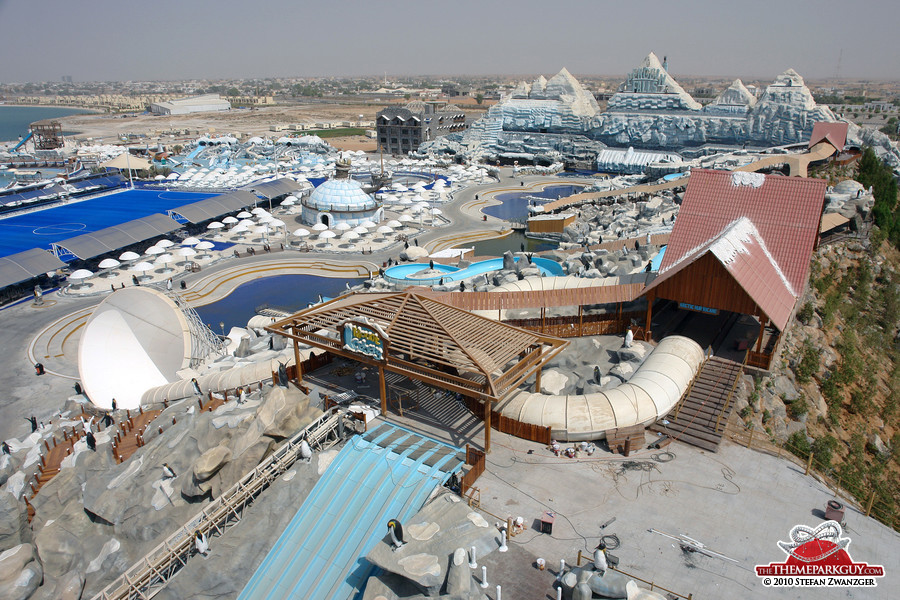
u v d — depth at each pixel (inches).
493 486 1403.8
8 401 2527.1
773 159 5108.3
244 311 3481.8
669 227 4033.0
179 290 3784.5
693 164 6304.1
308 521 1327.5
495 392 1446.9
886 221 4133.9
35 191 6122.1
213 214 5201.8
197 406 1823.3
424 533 1167.6
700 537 1255.5
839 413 2241.6
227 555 1280.8
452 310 1747.0
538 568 1165.1
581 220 4992.6
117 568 1382.9
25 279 3553.2
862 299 3297.2
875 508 1539.1
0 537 1370.6
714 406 1705.2
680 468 1480.1
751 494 1392.7
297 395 1576.0
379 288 3294.8
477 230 5147.6
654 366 1771.7
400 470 1391.5
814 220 2148.1
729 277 1876.2
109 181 6914.4
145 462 1562.5
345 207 5157.5
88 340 2369.6
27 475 1756.9
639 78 7632.9
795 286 2092.8
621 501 1362.0
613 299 2102.6
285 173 7485.2
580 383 1797.5
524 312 2310.5
